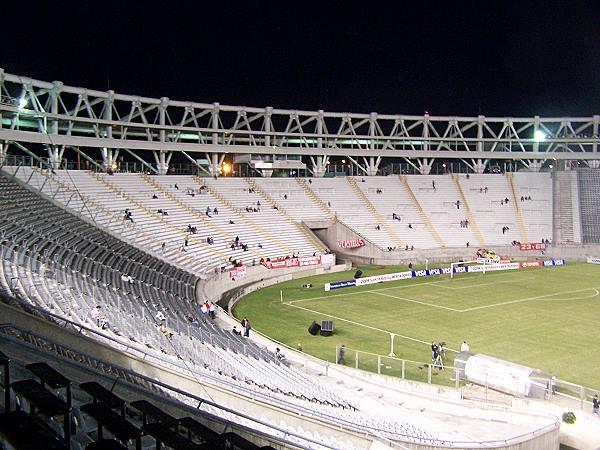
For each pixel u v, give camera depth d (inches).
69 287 1058.1
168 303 1437.0
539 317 1688.0
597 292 2065.7
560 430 930.7
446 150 3553.2
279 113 3137.3
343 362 1270.9
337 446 665.0
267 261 2354.8
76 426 376.2
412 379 1170.6
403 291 2117.4
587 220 3112.7
